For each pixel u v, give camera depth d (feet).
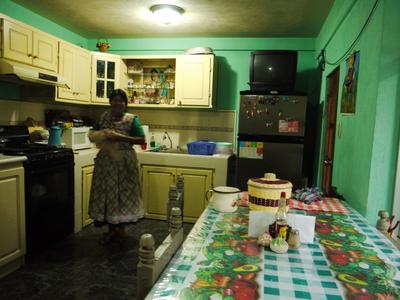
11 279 7.24
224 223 4.53
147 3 9.47
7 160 7.04
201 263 3.24
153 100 13.01
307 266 3.26
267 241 3.71
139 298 2.88
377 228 4.53
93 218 8.92
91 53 12.10
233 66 13.05
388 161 5.29
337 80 8.57
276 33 12.16
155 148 12.72
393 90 5.15
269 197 4.69
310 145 12.59
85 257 8.41
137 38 13.51
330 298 2.65
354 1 6.71
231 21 10.90
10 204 7.25
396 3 5.00
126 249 8.97
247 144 10.72
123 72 12.95
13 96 10.15
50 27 11.46
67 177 9.41
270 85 11.02
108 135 8.55
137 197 9.14
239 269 3.13
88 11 10.32
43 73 9.21
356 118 6.31
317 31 11.68
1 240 7.03
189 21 11.03
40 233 8.39
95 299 6.56
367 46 5.80
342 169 7.30
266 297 2.62
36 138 10.32
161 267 3.06
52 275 7.46
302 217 3.98
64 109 12.41
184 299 2.55
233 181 12.51
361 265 3.32
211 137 13.30
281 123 10.53
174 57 12.26
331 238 4.12
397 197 5.29
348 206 5.83
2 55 8.30
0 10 9.32
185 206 11.46
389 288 2.85
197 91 12.19
